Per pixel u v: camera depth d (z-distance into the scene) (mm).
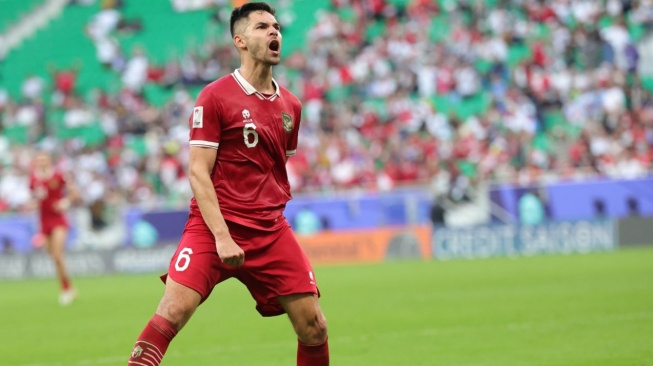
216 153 9148
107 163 50312
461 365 13125
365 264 38344
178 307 8867
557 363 12945
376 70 52062
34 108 57281
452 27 52625
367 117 48344
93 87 59375
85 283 36062
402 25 54031
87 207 42156
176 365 14125
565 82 47812
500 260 36250
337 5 56844
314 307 9281
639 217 37969
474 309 20156
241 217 9156
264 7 9383
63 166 50750
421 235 39812
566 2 51594
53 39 62531
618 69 47719
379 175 44062
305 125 49062
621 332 15695
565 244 38531
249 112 9188
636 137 42938
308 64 53781
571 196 38625
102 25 61875
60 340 18203
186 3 60844
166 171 48250
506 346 14727
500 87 49406
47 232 27125
